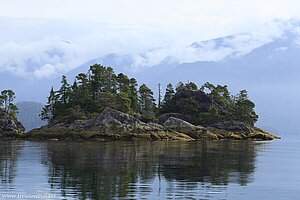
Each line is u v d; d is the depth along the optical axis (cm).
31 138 18875
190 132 19188
